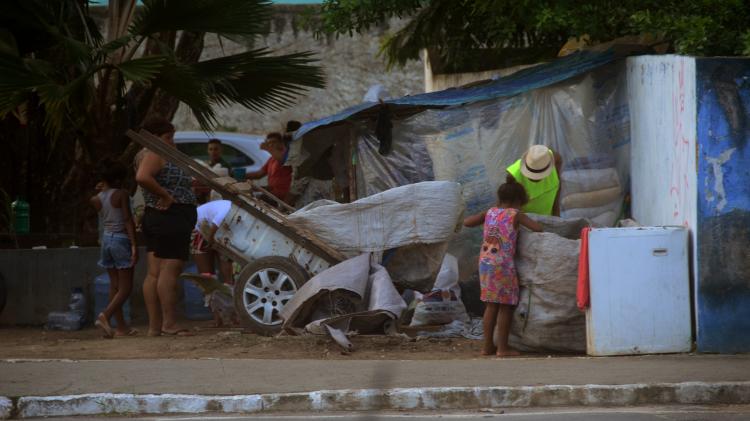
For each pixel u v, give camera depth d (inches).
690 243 685.3
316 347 711.7
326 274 736.3
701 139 669.9
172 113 1140.5
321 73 1011.9
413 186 759.7
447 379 581.9
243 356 691.4
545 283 696.4
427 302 816.3
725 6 800.9
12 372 616.4
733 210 671.8
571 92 858.1
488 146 876.0
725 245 673.0
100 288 924.0
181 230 799.1
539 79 862.5
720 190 671.8
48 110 876.6
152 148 787.4
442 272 831.7
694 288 681.6
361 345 724.7
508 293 693.3
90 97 951.6
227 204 815.7
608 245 676.1
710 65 668.7
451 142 883.4
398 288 784.3
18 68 895.1
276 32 1736.0
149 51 1093.8
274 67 987.9
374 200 761.6
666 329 678.5
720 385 561.9
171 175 792.3
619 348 674.8
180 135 1475.1
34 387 567.2
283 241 780.0
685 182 695.7
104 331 830.5
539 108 866.1
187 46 1139.9
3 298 949.2
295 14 1734.7
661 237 678.5
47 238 1026.1
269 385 569.6
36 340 837.2
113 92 1073.5
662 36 839.7
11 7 951.0
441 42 1198.9
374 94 1098.1
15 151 1089.4
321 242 767.1
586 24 880.9
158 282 812.6
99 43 1078.4
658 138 757.3
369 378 588.1
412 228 755.4
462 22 1163.9
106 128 1066.7
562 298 697.0
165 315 816.9
